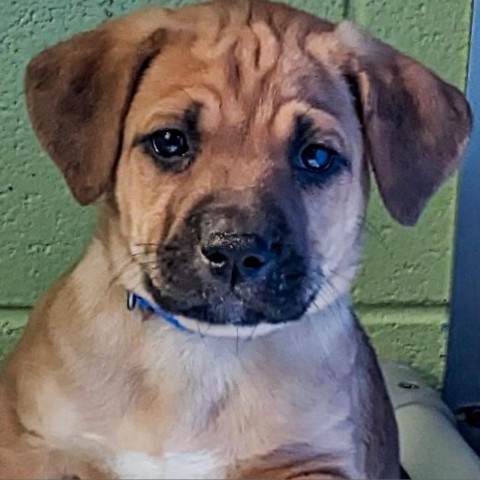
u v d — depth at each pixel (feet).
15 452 1.42
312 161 1.36
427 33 1.87
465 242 1.95
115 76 1.36
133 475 1.40
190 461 1.40
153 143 1.34
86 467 1.41
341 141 1.37
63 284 1.48
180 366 1.39
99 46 1.40
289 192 1.32
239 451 1.40
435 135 1.44
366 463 1.46
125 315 1.40
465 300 1.98
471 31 1.87
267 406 1.40
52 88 1.41
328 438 1.41
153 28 1.39
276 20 1.41
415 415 1.84
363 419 1.46
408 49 1.88
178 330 1.39
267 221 1.25
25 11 1.79
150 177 1.34
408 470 1.75
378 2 1.85
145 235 1.34
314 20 1.45
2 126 1.82
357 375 1.46
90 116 1.38
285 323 1.35
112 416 1.39
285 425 1.40
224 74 1.33
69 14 1.80
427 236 1.95
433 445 1.78
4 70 1.80
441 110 1.45
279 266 1.28
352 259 1.44
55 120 1.40
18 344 1.53
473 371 2.01
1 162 1.84
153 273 1.33
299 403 1.41
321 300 1.40
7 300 1.90
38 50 1.80
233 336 1.39
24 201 1.86
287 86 1.34
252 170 1.30
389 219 1.93
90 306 1.42
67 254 1.90
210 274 1.25
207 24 1.38
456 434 1.83
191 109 1.32
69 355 1.40
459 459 1.75
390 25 1.87
